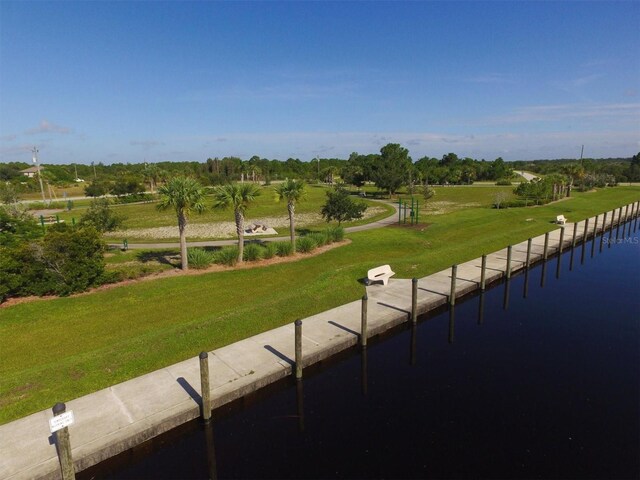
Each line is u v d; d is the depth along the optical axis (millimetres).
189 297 18391
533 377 12531
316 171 140000
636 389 11781
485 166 119750
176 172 98750
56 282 17875
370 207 58969
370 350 14383
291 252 25719
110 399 10148
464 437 9719
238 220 23312
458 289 18781
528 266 24094
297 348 11555
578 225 37062
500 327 16484
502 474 8500
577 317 17562
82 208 60188
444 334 15781
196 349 12906
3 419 9547
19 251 17641
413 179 86750
